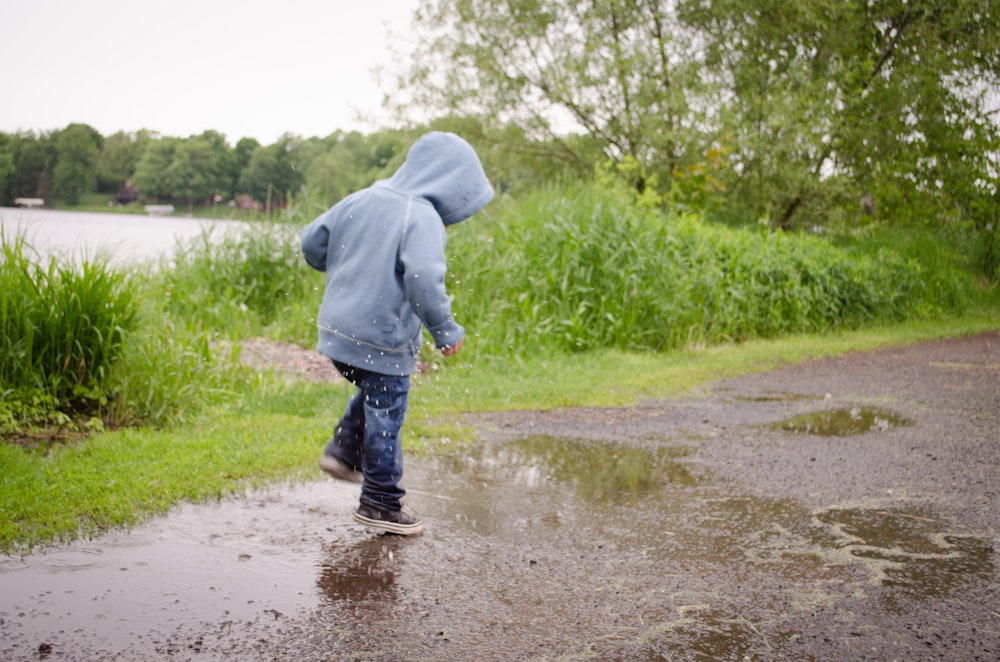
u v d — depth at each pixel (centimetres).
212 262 1067
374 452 370
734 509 432
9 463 440
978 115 1847
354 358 356
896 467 522
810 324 1279
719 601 315
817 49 1800
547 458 531
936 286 1597
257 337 927
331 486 445
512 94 1792
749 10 1720
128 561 329
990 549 379
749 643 282
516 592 318
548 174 1908
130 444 500
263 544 356
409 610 298
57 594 295
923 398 772
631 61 1644
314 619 287
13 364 548
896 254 1611
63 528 360
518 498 442
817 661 270
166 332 667
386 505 375
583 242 1062
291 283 1062
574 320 978
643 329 1046
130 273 653
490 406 688
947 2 1800
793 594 324
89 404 582
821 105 1600
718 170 1648
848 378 884
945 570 352
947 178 1880
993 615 309
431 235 354
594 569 345
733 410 704
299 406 641
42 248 634
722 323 1130
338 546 358
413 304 352
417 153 380
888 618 304
